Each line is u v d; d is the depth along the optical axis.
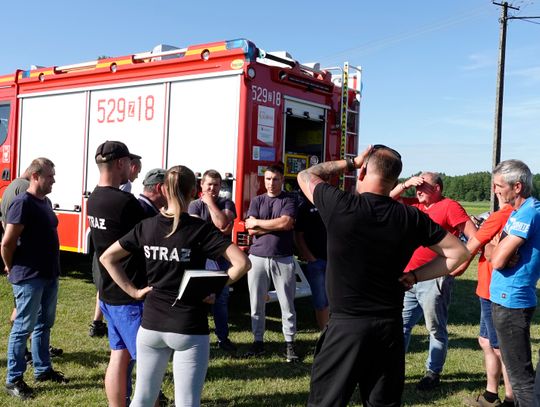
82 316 6.38
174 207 2.88
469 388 4.69
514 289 3.51
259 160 6.07
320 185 2.85
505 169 3.55
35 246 4.08
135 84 6.82
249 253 5.38
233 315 6.99
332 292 2.72
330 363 2.67
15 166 8.41
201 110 6.25
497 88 19.83
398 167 2.76
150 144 6.68
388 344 2.64
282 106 6.36
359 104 7.48
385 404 2.67
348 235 2.65
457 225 4.41
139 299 3.03
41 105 8.06
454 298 8.65
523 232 3.41
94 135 7.31
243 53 5.92
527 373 3.50
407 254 2.68
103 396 4.14
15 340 4.05
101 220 3.34
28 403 3.97
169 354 2.97
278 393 4.40
